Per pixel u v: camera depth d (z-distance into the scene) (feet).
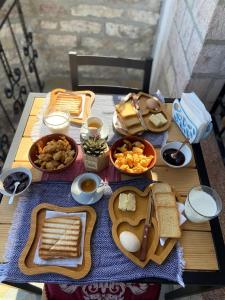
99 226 3.07
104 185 3.37
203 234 3.09
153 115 4.03
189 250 2.97
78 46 7.19
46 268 2.75
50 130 3.83
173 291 4.11
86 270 2.76
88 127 3.65
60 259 2.82
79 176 3.32
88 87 4.96
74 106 4.13
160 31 6.36
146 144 3.59
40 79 7.86
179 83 5.52
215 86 5.11
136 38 6.86
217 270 2.87
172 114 4.14
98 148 3.31
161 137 3.91
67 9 6.33
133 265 2.83
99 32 6.81
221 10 3.98
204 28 4.34
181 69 5.40
